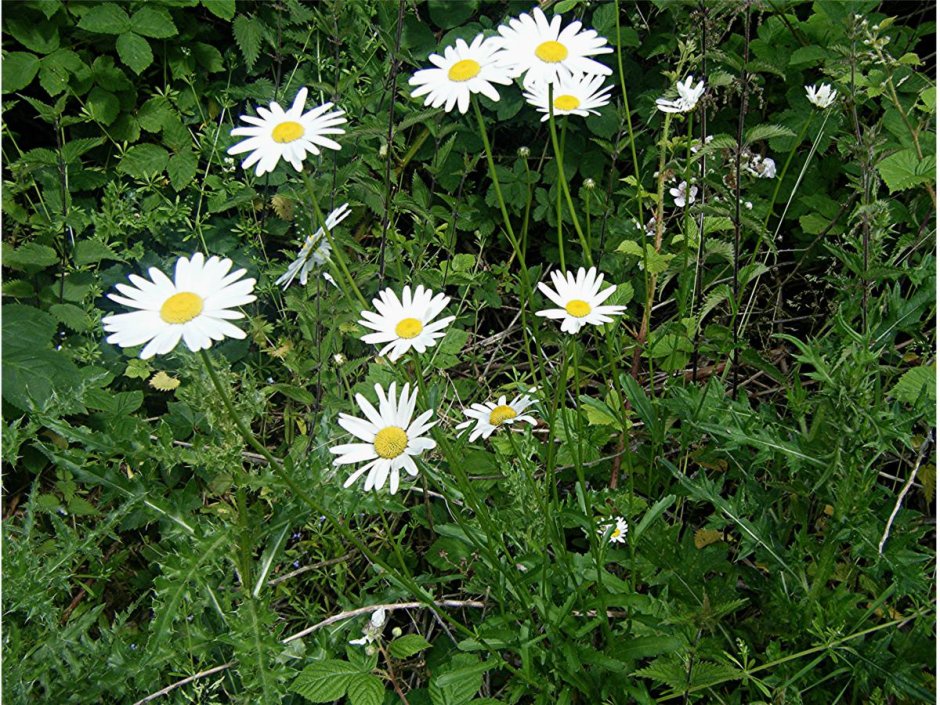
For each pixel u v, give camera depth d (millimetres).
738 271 595
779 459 523
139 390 686
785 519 527
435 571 591
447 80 440
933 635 449
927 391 494
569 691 450
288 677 443
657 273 639
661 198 633
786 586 490
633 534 468
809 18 728
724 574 529
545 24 452
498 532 478
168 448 457
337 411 606
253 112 773
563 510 459
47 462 639
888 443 437
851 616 460
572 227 776
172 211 714
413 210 703
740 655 489
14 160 760
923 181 560
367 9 750
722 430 490
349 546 590
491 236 826
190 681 468
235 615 445
